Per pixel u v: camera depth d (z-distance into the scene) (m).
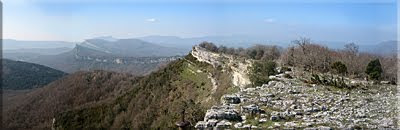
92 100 101.00
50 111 89.12
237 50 97.81
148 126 50.16
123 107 76.00
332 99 25.95
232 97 23.11
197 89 67.38
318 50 67.25
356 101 25.88
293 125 17.28
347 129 17.05
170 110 50.31
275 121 18.11
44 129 79.06
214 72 70.94
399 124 18.38
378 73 45.22
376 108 23.11
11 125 67.31
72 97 103.69
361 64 55.84
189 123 21.33
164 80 82.44
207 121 17.62
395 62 50.94
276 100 23.72
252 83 41.28
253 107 19.55
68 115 80.88
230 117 18.03
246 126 16.89
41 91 100.62
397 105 24.05
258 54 85.06
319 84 35.12
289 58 64.00
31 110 85.06
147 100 74.00
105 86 109.31
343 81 38.09
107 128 67.25
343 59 59.97
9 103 75.38
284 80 37.25
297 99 24.91
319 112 21.05
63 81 115.56
